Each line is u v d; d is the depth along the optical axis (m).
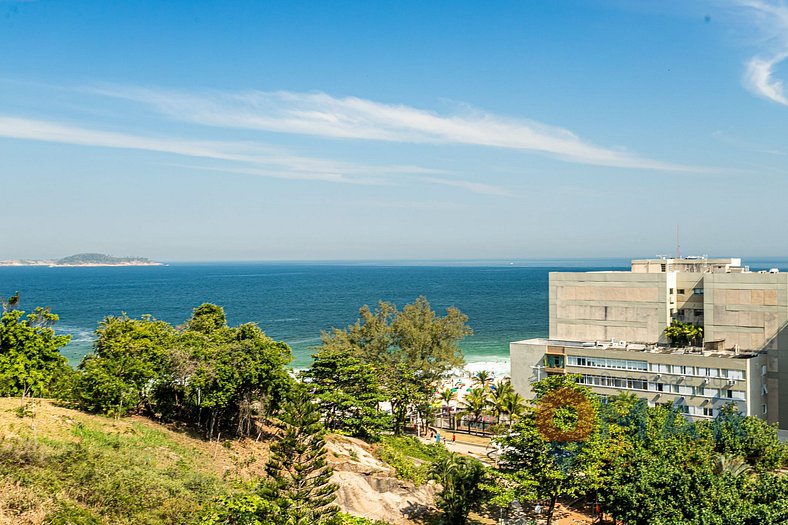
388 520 48.53
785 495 40.84
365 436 63.75
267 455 50.38
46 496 30.02
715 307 84.69
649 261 99.62
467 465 56.34
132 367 49.53
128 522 31.38
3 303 55.50
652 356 79.81
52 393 52.38
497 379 116.62
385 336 93.56
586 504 56.91
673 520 40.00
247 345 52.19
